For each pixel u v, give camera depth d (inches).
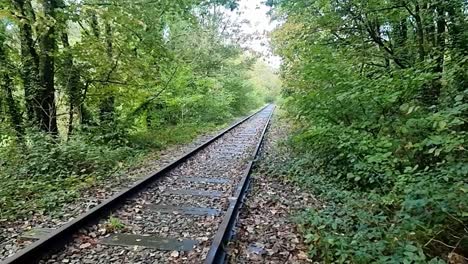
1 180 270.5
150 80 509.0
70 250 164.2
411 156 218.1
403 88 243.4
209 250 154.3
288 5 411.2
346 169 283.6
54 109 412.5
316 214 193.2
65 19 385.1
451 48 283.6
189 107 815.7
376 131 262.8
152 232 187.8
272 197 251.6
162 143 533.0
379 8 337.4
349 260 152.6
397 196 183.8
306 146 375.6
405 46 349.7
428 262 131.6
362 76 296.7
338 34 383.2
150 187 276.8
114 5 403.9
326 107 291.6
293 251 169.3
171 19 540.4
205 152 458.9
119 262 154.3
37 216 213.6
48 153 320.2
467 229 149.4
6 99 392.8
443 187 160.4
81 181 294.5
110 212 214.5
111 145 438.3
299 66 434.3
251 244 175.6
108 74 447.2
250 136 647.8
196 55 831.7
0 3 345.7
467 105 158.9
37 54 398.0
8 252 163.2
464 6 293.6
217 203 240.2
